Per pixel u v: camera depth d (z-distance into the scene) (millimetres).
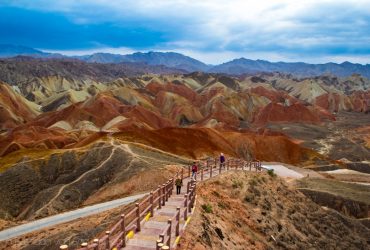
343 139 165375
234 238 25906
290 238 32719
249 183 37938
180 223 21812
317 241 35562
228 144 110625
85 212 47531
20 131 135750
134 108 177250
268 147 116125
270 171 43719
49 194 61469
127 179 58625
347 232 40250
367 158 139000
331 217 41656
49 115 181500
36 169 72500
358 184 70875
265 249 27812
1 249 35344
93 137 100000
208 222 24641
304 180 65875
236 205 32500
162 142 96562
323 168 105875
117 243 18438
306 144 157875
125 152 71250
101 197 56062
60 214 48562
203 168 38594
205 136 106938
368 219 53250
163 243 16422
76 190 62281
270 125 194375
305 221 38031
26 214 59250
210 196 31250
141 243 18859
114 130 133000
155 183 56156
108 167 66938
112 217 31781
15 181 68688
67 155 75688
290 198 41125
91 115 172750
